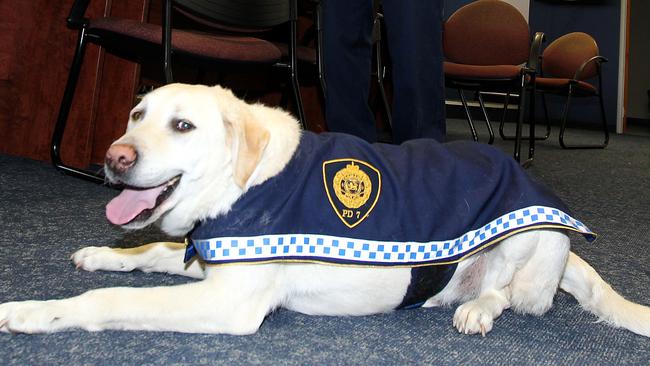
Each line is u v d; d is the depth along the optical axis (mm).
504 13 4531
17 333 1085
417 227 1286
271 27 2230
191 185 1203
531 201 1363
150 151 1146
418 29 2365
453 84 4020
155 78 3400
